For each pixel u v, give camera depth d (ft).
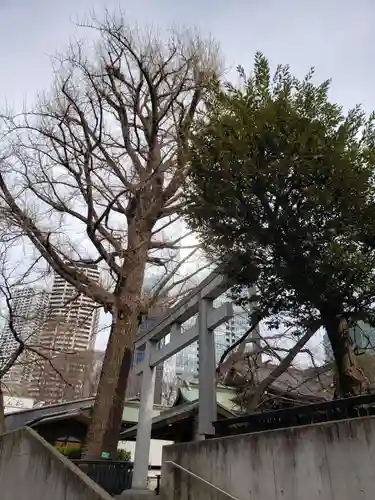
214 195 17.99
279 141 15.94
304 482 11.84
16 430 17.25
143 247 35.40
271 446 13.32
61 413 50.34
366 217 15.72
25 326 35.47
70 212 35.09
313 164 15.65
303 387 35.12
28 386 51.31
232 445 14.97
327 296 16.76
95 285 33.40
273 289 18.20
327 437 11.59
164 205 35.81
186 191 21.12
